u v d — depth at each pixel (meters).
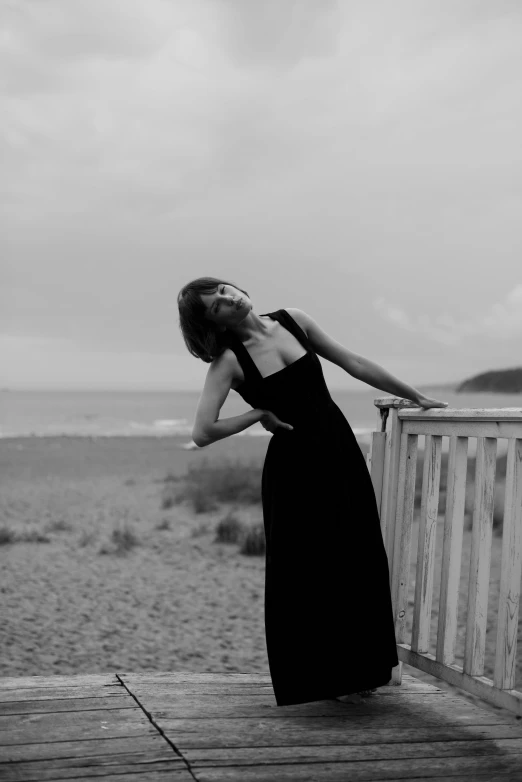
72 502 17.03
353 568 2.81
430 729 2.66
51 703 2.81
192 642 6.78
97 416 81.81
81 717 2.68
